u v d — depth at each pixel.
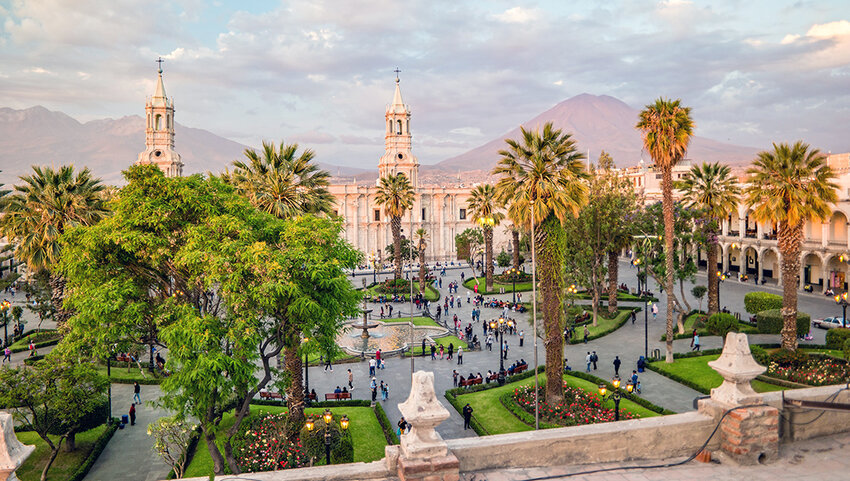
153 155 115.88
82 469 28.08
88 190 42.16
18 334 56.12
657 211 57.12
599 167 59.72
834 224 70.12
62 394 26.94
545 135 32.22
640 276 66.44
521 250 87.88
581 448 9.84
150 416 36.22
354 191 120.56
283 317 23.23
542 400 36.00
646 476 9.52
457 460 8.73
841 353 42.66
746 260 90.31
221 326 21.98
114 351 22.77
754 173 43.62
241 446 29.12
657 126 41.84
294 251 22.47
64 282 43.22
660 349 49.03
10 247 52.59
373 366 44.47
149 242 21.75
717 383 38.50
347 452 28.47
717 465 10.01
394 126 123.31
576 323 59.12
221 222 22.52
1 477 7.50
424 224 126.38
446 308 68.50
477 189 82.31
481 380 42.31
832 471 9.70
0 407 25.53
